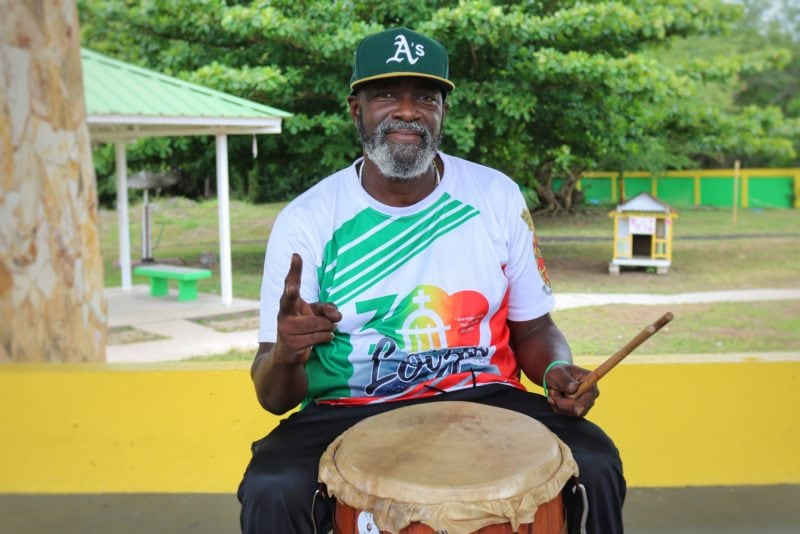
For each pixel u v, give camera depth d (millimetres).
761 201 20297
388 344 2066
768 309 8930
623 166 17562
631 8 10867
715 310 8812
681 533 2896
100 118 8000
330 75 10109
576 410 1940
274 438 1953
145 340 7758
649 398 3105
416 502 1513
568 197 17047
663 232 11211
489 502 1512
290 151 11008
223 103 8914
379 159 2055
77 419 3229
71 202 5309
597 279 10812
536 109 11070
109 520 3061
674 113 12742
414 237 2088
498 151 11586
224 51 11070
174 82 8992
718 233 15781
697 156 21781
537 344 2170
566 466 1648
